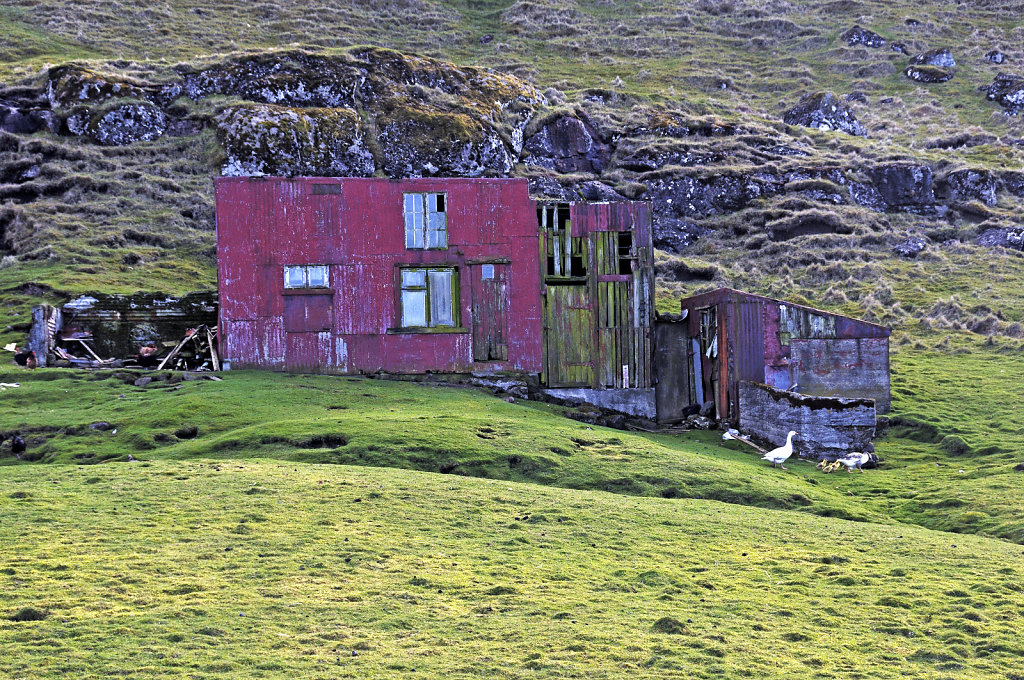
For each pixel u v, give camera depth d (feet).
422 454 124.57
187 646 66.49
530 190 302.45
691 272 269.64
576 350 182.60
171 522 92.73
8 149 294.46
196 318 195.52
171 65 340.18
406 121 314.96
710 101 397.39
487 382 179.52
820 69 461.37
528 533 95.86
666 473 125.39
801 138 361.71
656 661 67.51
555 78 411.75
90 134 304.50
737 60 464.24
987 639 74.79
